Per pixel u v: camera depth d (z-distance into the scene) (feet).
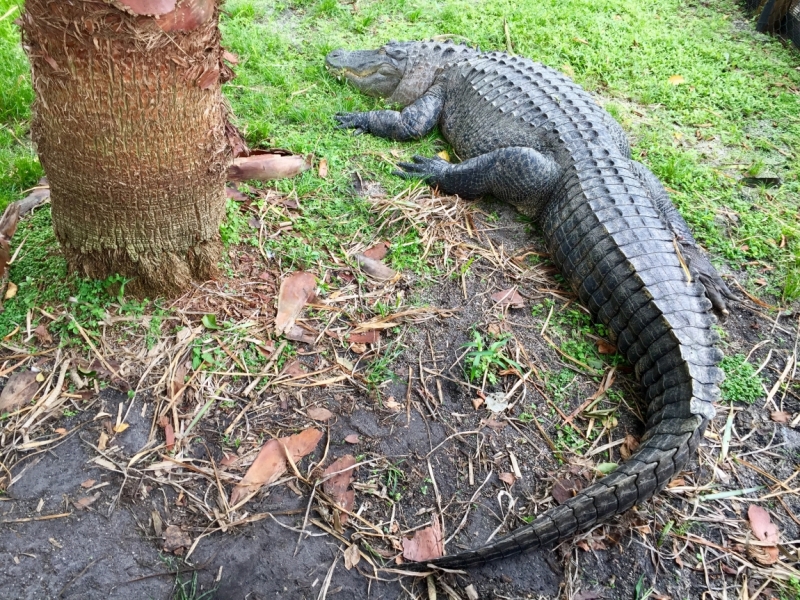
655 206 5.69
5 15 7.40
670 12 9.89
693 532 4.16
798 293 5.73
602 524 4.12
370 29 8.73
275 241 5.36
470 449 4.38
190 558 3.69
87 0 3.28
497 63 7.25
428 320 5.08
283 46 7.98
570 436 4.53
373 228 5.77
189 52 3.68
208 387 4.38
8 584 3.48
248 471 4.06
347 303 5.08
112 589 3.53
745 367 5.14
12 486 3.84
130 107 3.71
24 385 4.22
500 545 3.76
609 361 5.10
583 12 9.43
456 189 6.32
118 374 4.32
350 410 4.45
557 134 6.17
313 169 6.21
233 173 5.73
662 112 7.88
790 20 9.30
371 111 7.06
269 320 4.83
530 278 5.65
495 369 4.84
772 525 4.23
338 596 3.66
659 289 4.93
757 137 7.61
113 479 3.92
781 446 4.69
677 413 4.42
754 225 6.40
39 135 3.94
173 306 4.71
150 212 4.22
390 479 4.16
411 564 3.81
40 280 4.71
